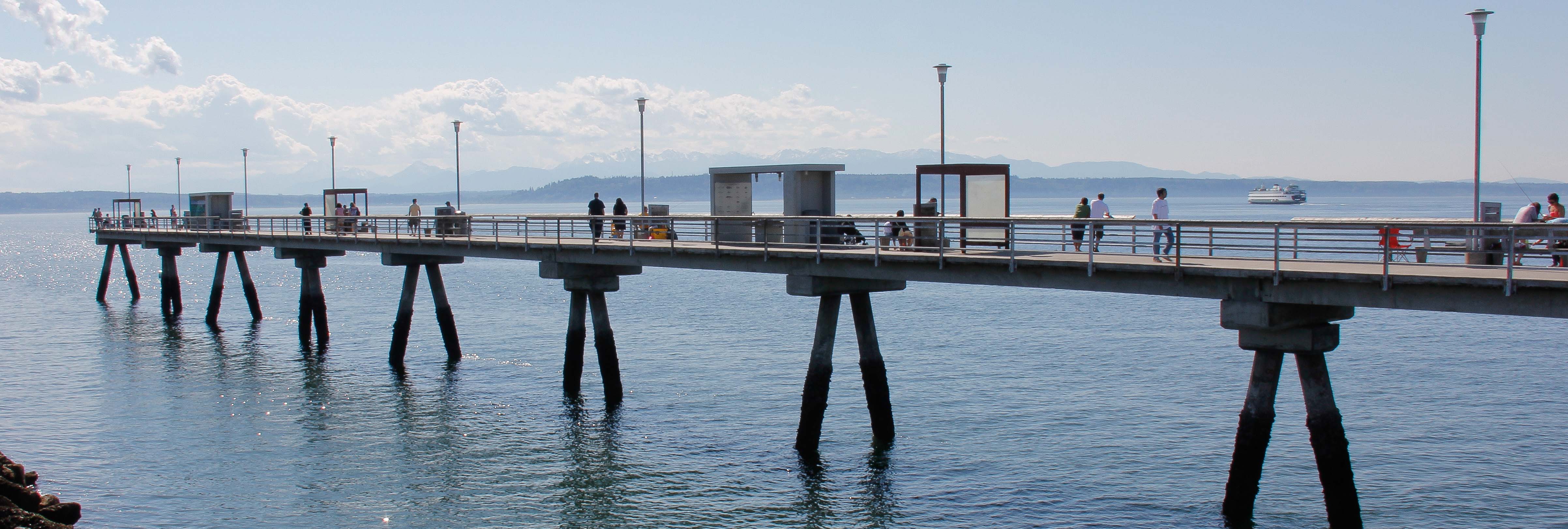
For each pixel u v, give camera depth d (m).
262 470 26.38
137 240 61.44
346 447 28.38
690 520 22.86
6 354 43.78
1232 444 27.92
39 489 24.70
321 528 22.38
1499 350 41.12
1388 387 34.75
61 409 32.84
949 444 28.03
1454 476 25.36
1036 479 25.25
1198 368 38.06
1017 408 32.06
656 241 32.66
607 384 32.84
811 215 30.38
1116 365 38.94
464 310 59.16
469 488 24.97
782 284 76.31
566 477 25.70
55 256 126.56
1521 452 27.08
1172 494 24.05
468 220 36.84
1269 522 22.28
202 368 40.19
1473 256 23.45
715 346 44.25
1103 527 22.22
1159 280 20.19
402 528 22.41
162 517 22.92
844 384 35.62
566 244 31.97
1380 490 24.55
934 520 22.80
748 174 32.41
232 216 63.06
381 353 43.38
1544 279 16.23
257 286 80.56
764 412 31.58
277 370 39.59
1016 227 27.30
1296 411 31.48
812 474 25.69
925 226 26.12
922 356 41.38
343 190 56.78
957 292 67.94
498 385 36.00
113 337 49.19
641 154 46.00
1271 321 18.84
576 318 33.34
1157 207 29.73
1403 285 17.50
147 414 32.16
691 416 31.22
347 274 92.62
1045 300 62.22
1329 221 18.91
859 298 27.22
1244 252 57.84
